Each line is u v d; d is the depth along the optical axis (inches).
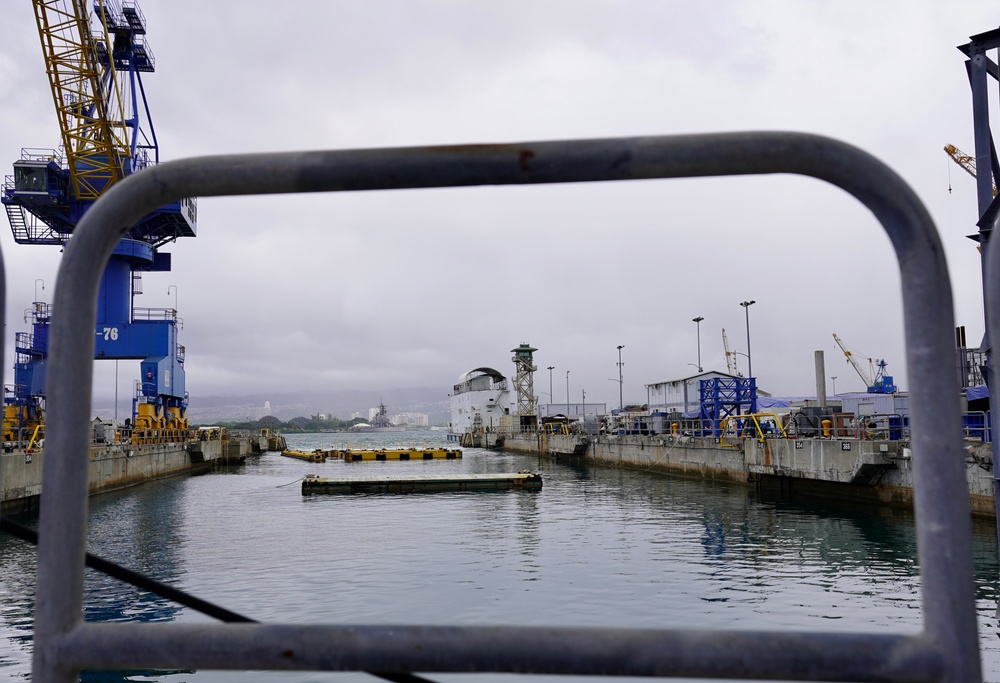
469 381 5482.3
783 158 54.7
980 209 405.4
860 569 730.8
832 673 52.2
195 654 56.2
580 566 757.9
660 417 2628.0
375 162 56.3
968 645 51.8
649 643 53.3
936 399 53.5
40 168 1763.0
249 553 862.5
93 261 58.4
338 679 422.9
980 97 413.1
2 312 59.0
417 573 733.9
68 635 57.0
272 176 57.2
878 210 55.2
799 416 1568.7
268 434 5206.7
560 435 3147.1
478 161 55.7
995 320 57.4
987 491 922.7
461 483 1716.3
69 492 57.7
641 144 55.2
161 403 2255.2
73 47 1676.9
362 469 2691.9
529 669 53.8
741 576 703.1
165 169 58.1
